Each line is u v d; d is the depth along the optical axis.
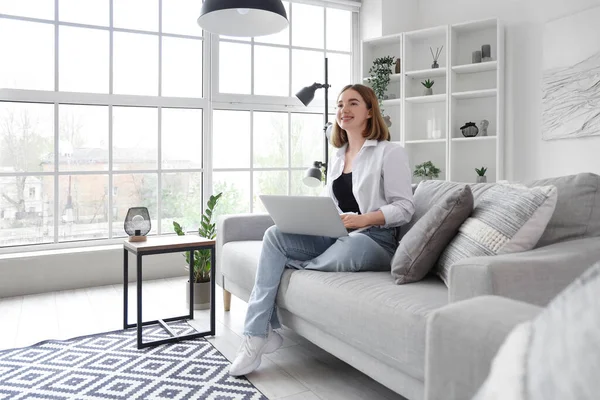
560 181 1.83
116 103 3.93
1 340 2.55
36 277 3.53
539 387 0.20
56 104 3.74
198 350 2.40
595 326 0.18
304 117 4.79
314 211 1.96
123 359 2.27
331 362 2.26
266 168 4.59
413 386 1.45
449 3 4.83
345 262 1.97
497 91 4.25
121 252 3.83
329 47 4.96
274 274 2.15
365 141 2.29
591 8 3.70
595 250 1.53
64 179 3.80
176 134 4.20
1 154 3.60
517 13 4.27
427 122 4.83
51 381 2.02
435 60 4.73
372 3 4.96
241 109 4.45
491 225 1.61
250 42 4.50
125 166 4.01
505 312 0.76
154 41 4.09
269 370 2.16
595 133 3.69
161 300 3.36
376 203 2.18
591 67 3.71
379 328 1.54
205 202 4.29
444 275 1.71
